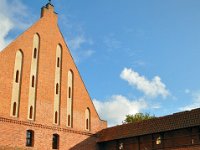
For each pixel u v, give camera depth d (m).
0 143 31.39
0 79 33.31
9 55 34.72
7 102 33.19
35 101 35.72
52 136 36.12
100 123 41.41
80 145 38.31
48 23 39.69
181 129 32.72
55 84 38.34
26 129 33.94
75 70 41.00
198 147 30.31
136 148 36.31
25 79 35.47
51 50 39.03
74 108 39.38
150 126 35.00
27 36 37.03
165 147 33.22
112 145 39.03
